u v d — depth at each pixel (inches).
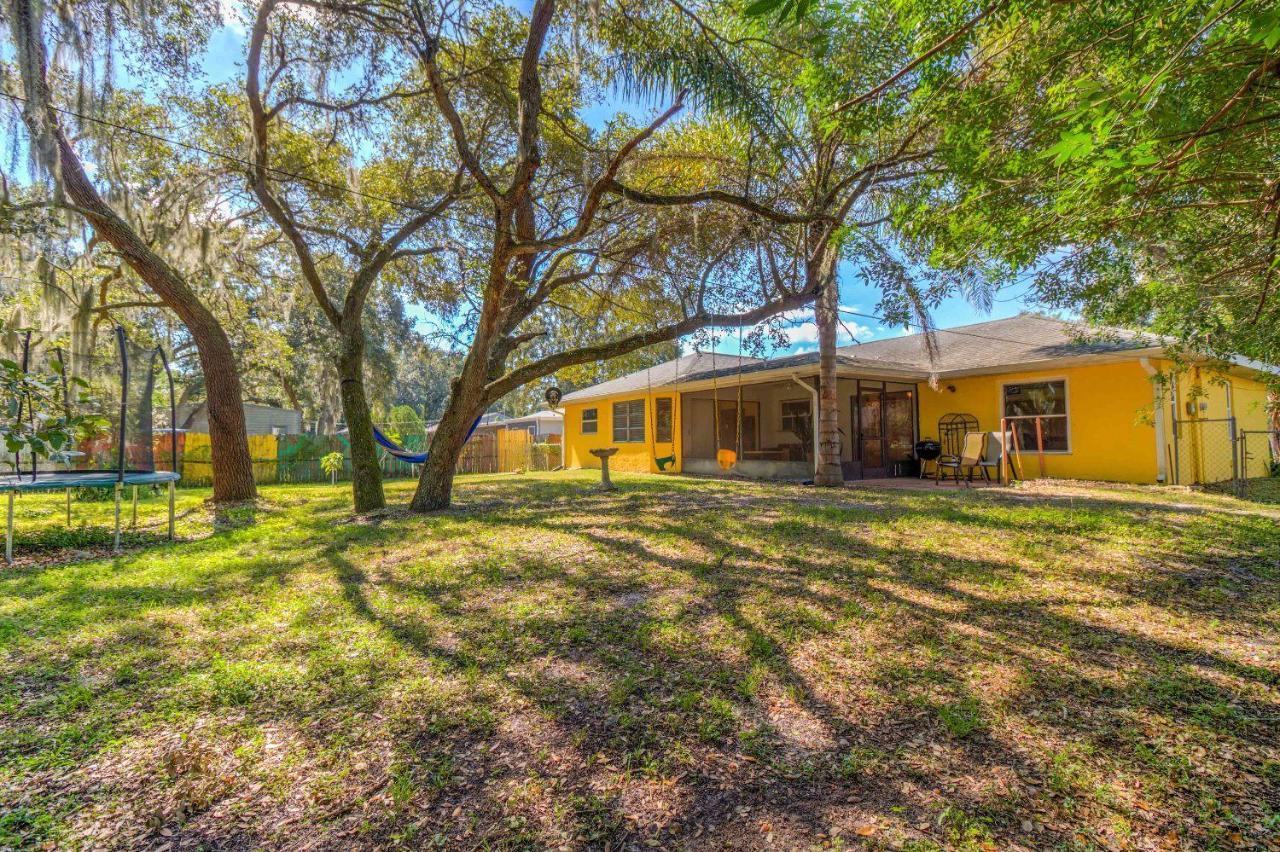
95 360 331.6
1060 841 66.2
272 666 114.9
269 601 156.3
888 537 204.2
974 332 514.3
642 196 231.6
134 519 291.3
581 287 406.6
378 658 118.1
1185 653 112.4
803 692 101.4
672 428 602.5
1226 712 91.8
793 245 309.0
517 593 157.8
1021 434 428.1
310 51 273.4
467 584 166.7
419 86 319.9
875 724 91.4
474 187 351.3
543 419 1109.7
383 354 824.9
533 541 218.4
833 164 250.7
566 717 95.2
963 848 65.4
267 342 649.6
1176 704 94.7
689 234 307.0
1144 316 197.3
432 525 261.3
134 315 538.9
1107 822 69.1
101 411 262.1
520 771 81.4
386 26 245.6
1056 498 301.4
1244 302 151.7
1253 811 70.1
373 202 350.9
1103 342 347.9
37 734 90.9
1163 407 353.7
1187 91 85.0
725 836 68.5
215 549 229.9
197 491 498.9
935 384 413.7
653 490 381.4
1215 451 407.8
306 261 332.8
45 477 234.2
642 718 94.5
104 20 229.9
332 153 341.4
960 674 106.4
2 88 228.5
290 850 66.8
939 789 75.8
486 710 97.4
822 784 77.7
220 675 111.0
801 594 149.6
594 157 296.0
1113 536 196.5
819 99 122.0
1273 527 203.8
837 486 390.0
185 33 258.2
